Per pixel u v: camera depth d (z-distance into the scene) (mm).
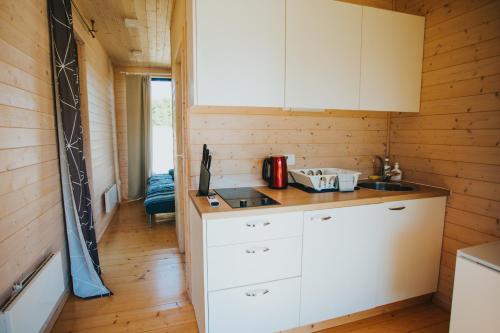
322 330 1894
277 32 1752
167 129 6148
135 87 5527
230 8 1639
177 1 2578
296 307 1722
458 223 2020
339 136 2438
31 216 1702
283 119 2248
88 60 3398
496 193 1784
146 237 3621
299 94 1849
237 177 2162
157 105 6051
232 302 1564
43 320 1625
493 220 1802
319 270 1751
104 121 4426
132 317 2021
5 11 1482
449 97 2049
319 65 1884
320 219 1708
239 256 1544
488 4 1787
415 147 2334
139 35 3875
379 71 2078
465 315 1366
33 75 1798
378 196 1874
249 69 1706
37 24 1872
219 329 1562
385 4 2443
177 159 3109
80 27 3010
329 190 2025
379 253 1909
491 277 1248
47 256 1885
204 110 2029
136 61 5258
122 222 4250
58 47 2068
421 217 2016
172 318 2012
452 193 2053
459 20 1958
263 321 1650
